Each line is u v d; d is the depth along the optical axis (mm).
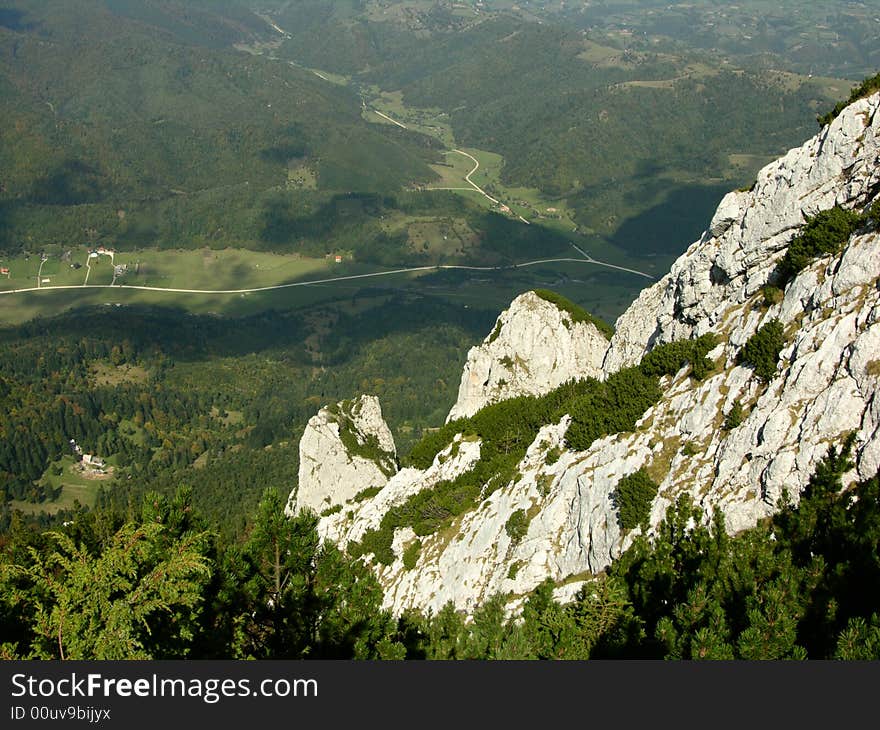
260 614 43531
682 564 43375
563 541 58781
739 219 64750
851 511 41156
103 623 31594
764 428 47625
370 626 41562
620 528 53000
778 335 51531
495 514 67500
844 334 47094
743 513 46156
